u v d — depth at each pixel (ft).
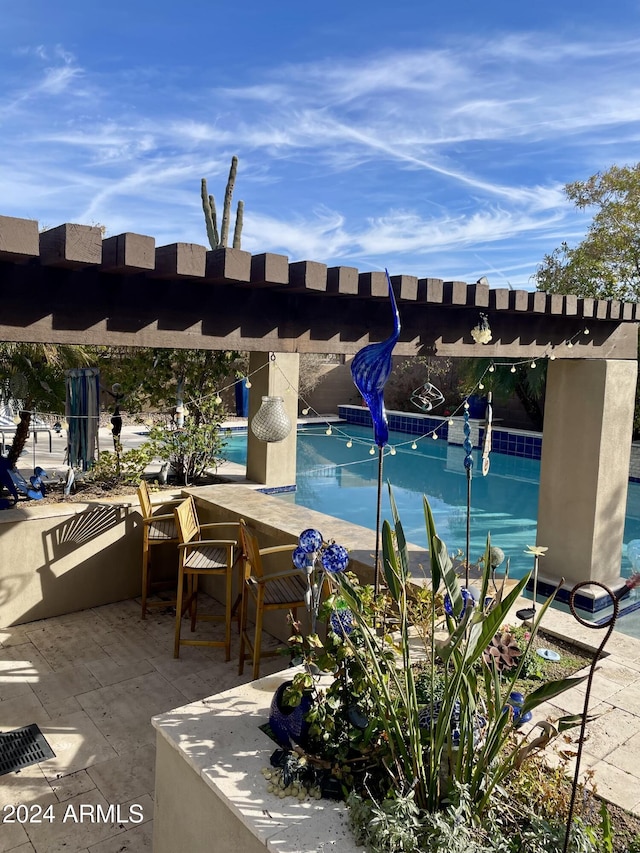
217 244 32.63
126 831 9.22
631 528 28.58
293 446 26.27
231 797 6.41
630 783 7.22
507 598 5.50
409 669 6.41
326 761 6.82
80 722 11.74
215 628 15.74
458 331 13.10
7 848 8.86
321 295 10.51
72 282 8.01
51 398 20.01
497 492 34.88
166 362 22.44
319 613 7.70
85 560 16.51
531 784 6.54
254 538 12.02
